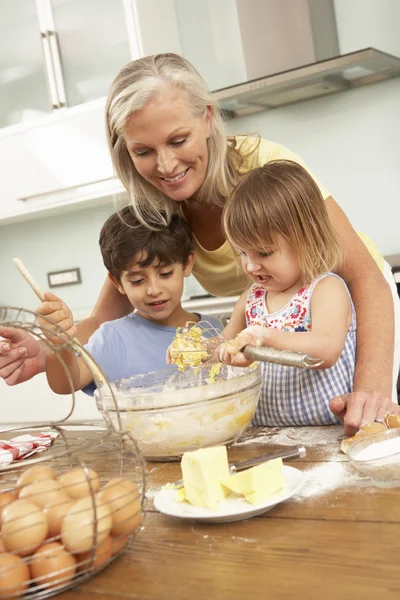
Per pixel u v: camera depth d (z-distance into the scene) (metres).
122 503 0.71
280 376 1.34
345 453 0.97
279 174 1.29
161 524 0.80
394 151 2.79
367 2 2.80
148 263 1.56
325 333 1.21
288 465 0.95
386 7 2.77
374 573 0.60
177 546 0.73
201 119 1.40
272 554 0.67
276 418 1.35
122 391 1.23
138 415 1.03
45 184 3.09
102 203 3.41
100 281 3.57
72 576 0.66
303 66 2.51
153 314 1.63
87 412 2.73
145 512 0.83
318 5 2.75
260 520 0.77
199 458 0.79
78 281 3.62
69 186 3.02
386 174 2.81
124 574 0.68
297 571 0.63
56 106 3.02
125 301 1.84
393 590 0.57
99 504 0.69
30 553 0.66
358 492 0.81
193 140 1.38
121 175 1.57
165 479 0.97
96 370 1.13
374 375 1.23
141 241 1.55
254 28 2.79
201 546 0.72
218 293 1.81
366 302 1.32
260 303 1.42
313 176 1.47
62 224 3.63
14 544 0.65
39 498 0.71
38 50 3.09
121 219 1.61
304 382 1.31
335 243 1.32
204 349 1.30
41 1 3.00
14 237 3.79
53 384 1.37
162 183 1.43
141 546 0.74
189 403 1.02
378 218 2.86
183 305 2.69
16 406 2.89
